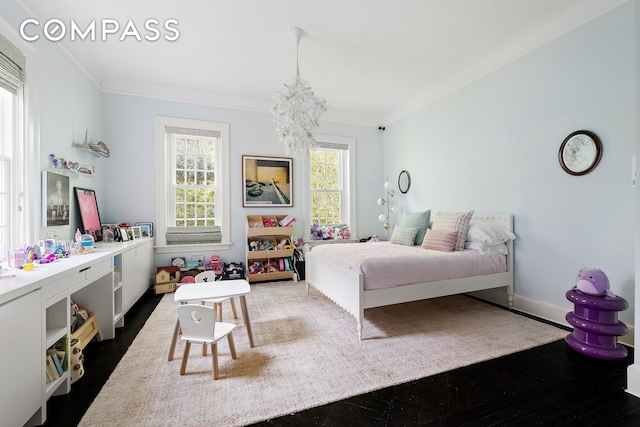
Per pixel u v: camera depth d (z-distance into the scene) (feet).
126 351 6.85
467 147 11.37
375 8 7.70
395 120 15.78
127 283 8.87
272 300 10.75
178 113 12.84
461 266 8.82
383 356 6.56
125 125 12.03
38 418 4.48
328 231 15.79
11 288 3.93
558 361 6.36
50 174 7.71
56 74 8.26
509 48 9.55
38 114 7.19
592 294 6.59
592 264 7.58
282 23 8.28
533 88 8.93
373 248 10.44
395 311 9.60
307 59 10.33
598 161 7.37
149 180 12.37
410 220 12.37
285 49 9.65
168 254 12.72
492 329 8.04
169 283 11.65
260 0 7.33
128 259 8.98
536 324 8.34
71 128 9.17
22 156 6.77
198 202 13.50
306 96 8.37
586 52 7.63
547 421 4.58
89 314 7.20
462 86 11.53
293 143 8.55
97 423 4.47
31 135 6.95
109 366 6.20
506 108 9.79
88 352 6.82
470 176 11.25
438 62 10.66
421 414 4.72
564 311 8.20
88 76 10.51
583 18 7.63
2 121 6.45
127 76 11.50
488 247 9.45
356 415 4.69
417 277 8.17
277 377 5.72
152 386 5.41
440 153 12.75
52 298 4.88
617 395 5.20
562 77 8.17
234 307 8.77
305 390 5.31
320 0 7.38
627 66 6.88
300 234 15.21
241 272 13.03
